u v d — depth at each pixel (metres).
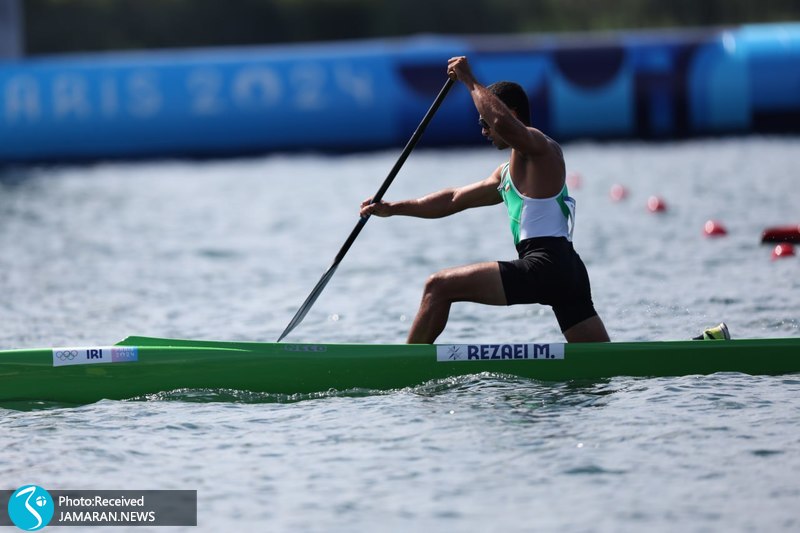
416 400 21.20
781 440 18.31
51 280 38.38
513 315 29.89
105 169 78.50
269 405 21.44
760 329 27.16
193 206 57.91
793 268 35.06
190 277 38.59
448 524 15.50
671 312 29.33
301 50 82.19
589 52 78.56
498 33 138.25
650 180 60.38
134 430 19.91
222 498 16.67
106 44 136.88
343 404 21.25
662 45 78.62
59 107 80.88
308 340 27.95
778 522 15.30
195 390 22.03
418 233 46.75
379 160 76.06
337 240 45.94
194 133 80.69
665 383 21.72
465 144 79.94
